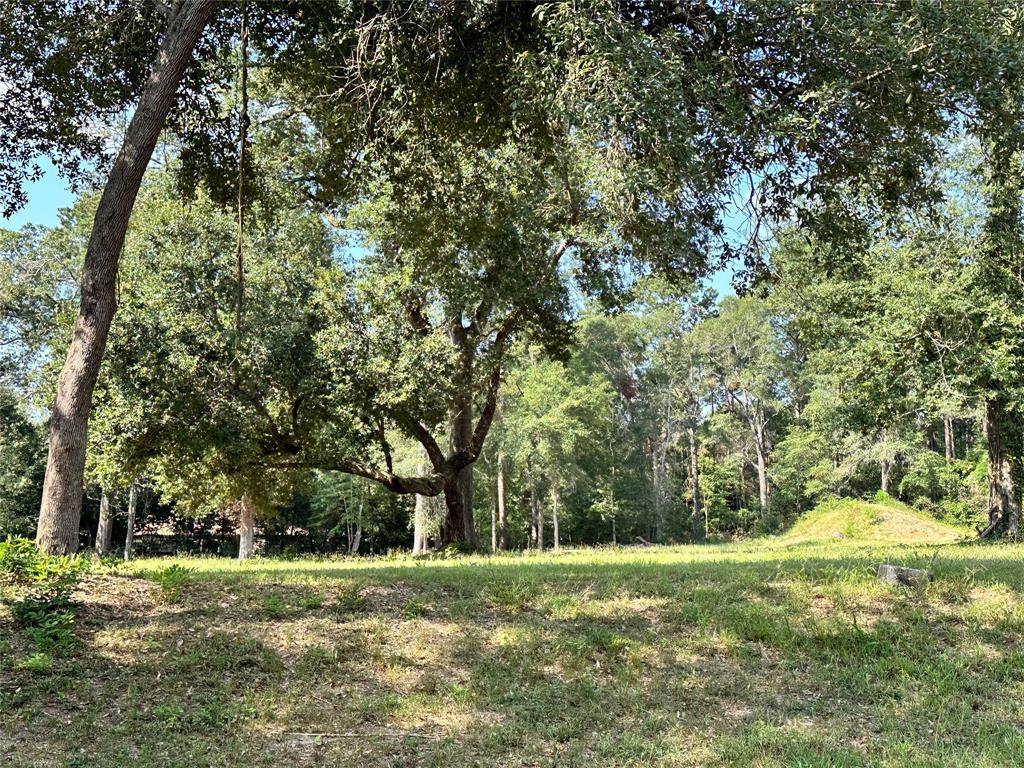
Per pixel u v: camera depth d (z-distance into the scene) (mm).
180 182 13352
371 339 18938
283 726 5703
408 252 18516
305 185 15617
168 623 7125
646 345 56000
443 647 7215
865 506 32219
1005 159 10320
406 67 10648
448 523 23125
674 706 6391
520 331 22812
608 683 6766
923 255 19812
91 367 8359
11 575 7441
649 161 8258
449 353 19312
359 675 6633
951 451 46406
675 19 9102
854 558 11914
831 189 10062
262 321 18672
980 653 7355
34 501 42375
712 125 8430
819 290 21141
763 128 8602
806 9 7879
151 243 19297
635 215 11125
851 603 8484
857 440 38938
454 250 17734
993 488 21141
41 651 6188
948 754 5469
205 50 12039
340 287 19516
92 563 8828
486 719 6031
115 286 8695
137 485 35969
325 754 5344
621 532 59844
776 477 56875
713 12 8719
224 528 55344
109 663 6270
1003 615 8109
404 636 7387
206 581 8672
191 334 18297
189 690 6035
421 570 10477
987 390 19000
